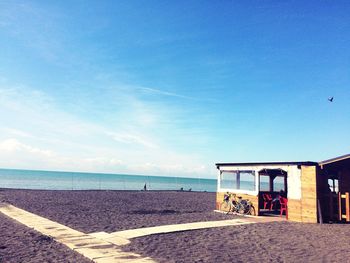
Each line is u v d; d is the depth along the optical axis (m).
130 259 9.48
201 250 11.06
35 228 14.45
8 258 9.62
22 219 17.08
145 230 14.50
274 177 23.39
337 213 17.55
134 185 96.44
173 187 93.25
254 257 10.19
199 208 26.52
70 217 18.66
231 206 21.78
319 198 17.44
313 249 11.27
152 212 22.91
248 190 20.91
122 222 17.22
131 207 26.38
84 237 12.68
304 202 17.72
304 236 13.59
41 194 36.69
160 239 12.73
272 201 22.14
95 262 9.15
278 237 13.37
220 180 23.33
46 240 12.16
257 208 20.00
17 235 12.98
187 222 17.33
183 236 13.45
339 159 16.81
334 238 13.19
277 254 10.57
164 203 31.05
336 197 17.53
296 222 17.47
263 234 14.01
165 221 17.73
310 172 17.67
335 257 10.16
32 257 9.77
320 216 17.11
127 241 12.10
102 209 24.09
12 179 100.00
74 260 9.46
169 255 10.24
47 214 19.53
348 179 18.45
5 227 14.73
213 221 17.66
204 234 13.96
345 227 15.90
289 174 18.58
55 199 31.02
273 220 18.12
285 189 23.09
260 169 20.08
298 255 10.43
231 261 9.70
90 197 35.59
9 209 21.34
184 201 34.34
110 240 12.23
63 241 11.88
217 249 11.24
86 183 95.50
